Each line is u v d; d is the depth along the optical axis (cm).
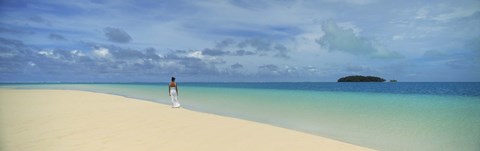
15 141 845
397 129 1121
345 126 1177
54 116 1326
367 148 794
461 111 1667
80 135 923
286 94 3497
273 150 768
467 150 820
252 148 785
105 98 2552
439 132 1069
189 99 2641
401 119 1357
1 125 1087
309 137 918
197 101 2406
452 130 1113
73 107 1730
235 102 2311
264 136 923
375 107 1891
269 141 860
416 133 1038
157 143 830
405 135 1004
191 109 1789
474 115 1499
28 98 2494
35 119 1231
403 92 4272
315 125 1217
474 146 858
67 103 2011
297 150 771
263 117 1438
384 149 840
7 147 781
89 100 2306
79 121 1180
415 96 3089
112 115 1366
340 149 780
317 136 934
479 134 1007
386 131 1090
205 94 3525
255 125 1111
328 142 855
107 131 984
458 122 1284
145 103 2053
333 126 1185
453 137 993
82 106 1797
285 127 1166
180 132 975
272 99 2614
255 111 1688
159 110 1597
